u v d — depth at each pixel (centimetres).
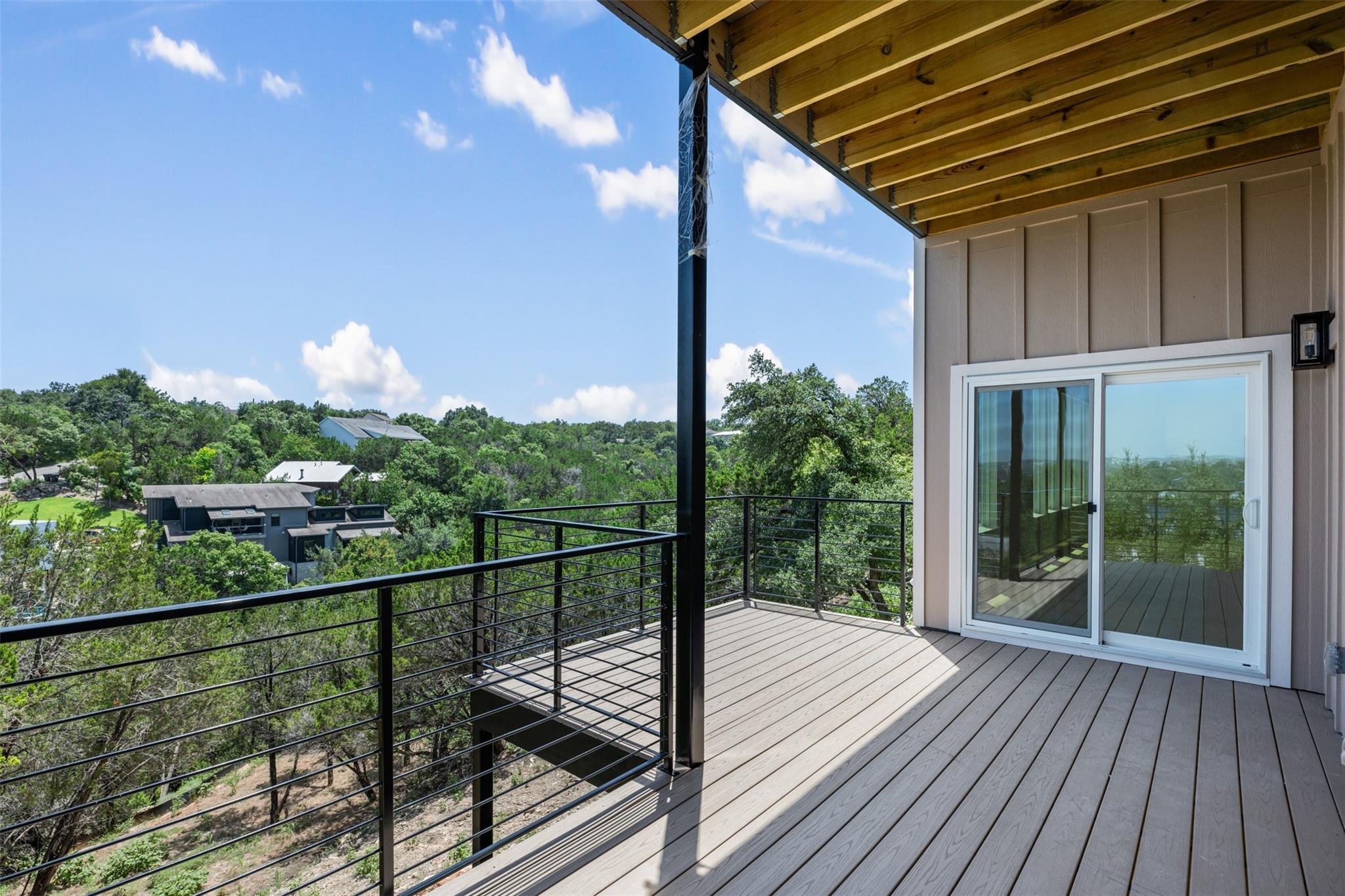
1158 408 412
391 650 181
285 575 2477
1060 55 315
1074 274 438
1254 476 382
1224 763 274
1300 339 353
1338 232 319
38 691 872
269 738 1173
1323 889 194
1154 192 409
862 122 342
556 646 334
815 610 542
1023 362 454
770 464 1598
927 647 443
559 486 3075
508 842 215
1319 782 258
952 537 484
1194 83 309
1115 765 272
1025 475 457
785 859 207
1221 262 389
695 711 269
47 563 1147
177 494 2784
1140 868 204
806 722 316
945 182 419
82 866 893
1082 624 433
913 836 220
